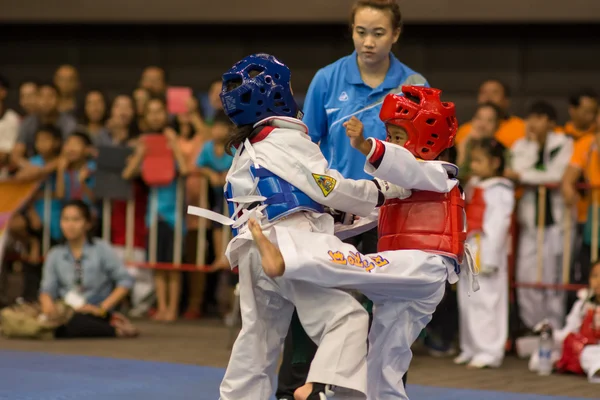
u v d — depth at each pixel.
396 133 3.90
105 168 8.88
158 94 9.34
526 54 11.69
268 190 3.76
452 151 6.49
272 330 3.91
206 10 12.19
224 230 8.81
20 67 13.41
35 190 8.91
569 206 7.58
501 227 6.79
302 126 3.88
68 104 10.36
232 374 3.84
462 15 11.28
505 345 7.19
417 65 12.02
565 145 7.78
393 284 3.69
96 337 7.82
